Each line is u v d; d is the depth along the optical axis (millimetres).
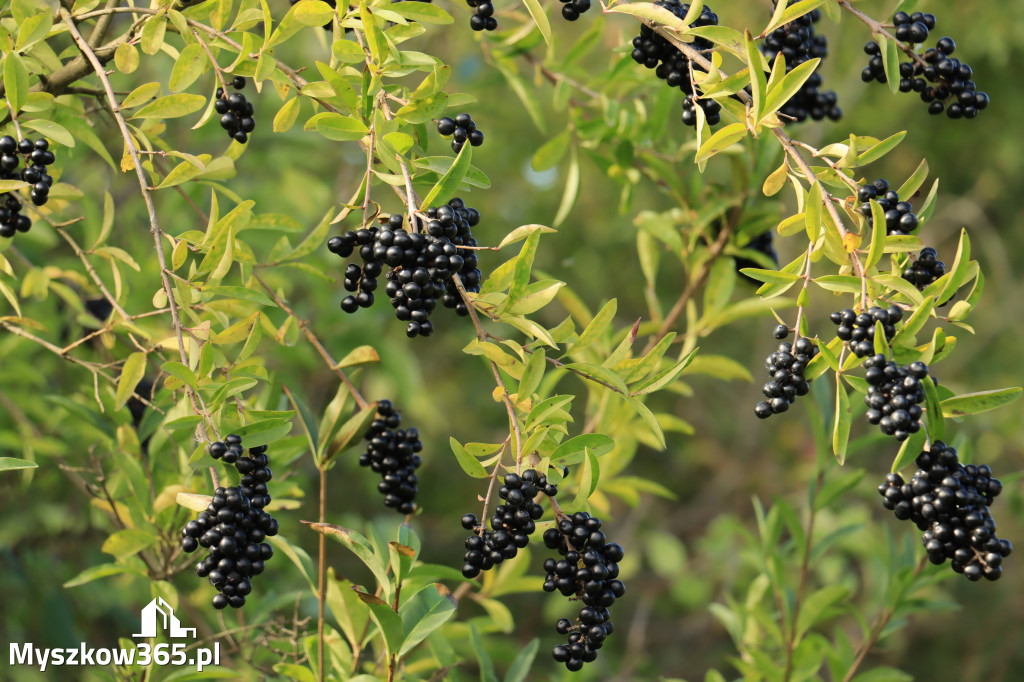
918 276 2271
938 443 2229
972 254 7281
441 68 2314
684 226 2785
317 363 3475
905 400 2219
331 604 2426
